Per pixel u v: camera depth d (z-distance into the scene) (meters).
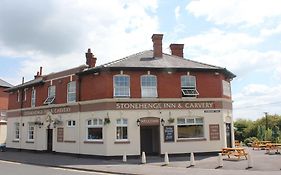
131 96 27.52
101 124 27.69
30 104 36.12
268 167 19.38
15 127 38.56
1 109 47.59
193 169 19.48
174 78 28.45
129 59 29.39
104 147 26.91
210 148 27.92
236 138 49.22
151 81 28.14
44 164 23.80
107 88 27.42
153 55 30.81
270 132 43.16
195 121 28.25
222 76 29.88
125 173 18.75
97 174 18.73
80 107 29.52
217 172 17.91
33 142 34.97
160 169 19.83
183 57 34.22
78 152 28.98
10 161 27.03
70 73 30.91
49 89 33.66
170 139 27.45
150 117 27.45
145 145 28.61
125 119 27.31
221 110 28.72
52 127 32.28
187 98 28.14
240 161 22.45
